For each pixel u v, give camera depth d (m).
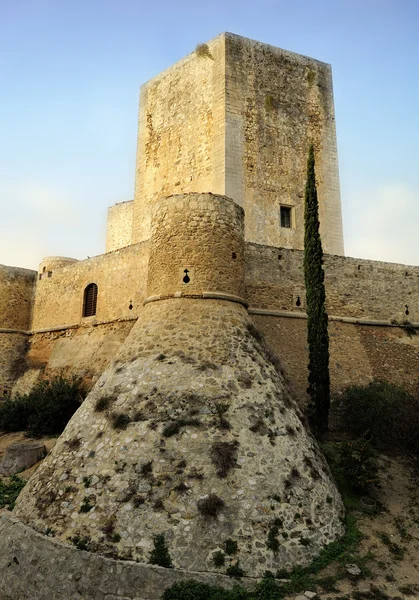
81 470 10.88
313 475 11.20
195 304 13.68
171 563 8.98
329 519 10.59
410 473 13.42
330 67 26.09
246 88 23.47
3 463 15.16
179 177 24.19
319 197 24.19
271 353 15.00
